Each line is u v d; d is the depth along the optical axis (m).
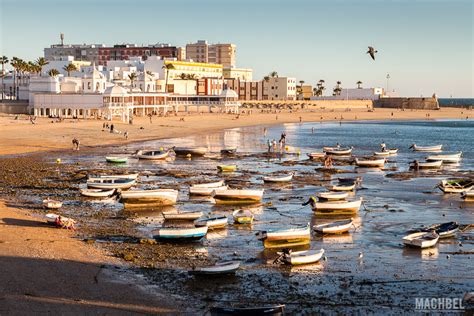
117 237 48.53
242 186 74.94
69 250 43.22
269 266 42.19
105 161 98.00
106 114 178.12
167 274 39.47
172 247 46.31
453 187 71.81
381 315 33.75
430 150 128.38
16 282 35.97
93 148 116.19
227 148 119.69
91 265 40.12
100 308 33.09
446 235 50.69
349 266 42.56
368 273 41.00
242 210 57.19
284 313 33.56
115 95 175.38
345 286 38.28
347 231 52.50
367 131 187.50
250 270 41.16
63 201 63.34
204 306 34.28
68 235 48.12
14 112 185.25
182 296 35.69
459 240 49.97
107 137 134.62
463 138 163.50
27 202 62.03
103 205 62.12
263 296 36.12
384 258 44.62
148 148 118.31
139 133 147.75
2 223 50.53
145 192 61.06
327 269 41.75
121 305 33.72
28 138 124.88
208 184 71.31
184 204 63.78
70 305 33.19
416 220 57.62
